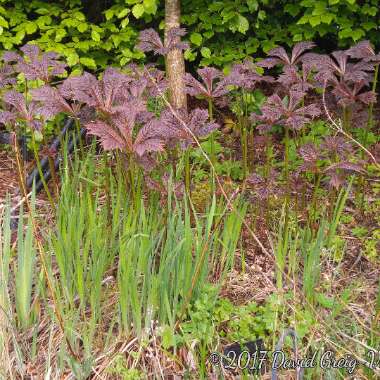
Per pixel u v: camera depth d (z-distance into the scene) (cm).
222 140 452
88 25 461
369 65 328
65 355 255
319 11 437
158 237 283
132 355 260
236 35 495
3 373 254
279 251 289
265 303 291
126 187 305
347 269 318
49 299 290
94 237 276
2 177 415
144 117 281
